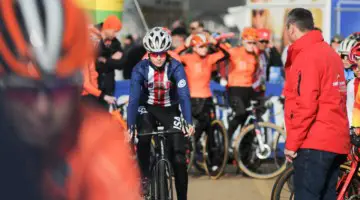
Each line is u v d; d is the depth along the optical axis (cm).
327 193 1066
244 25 2317
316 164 985
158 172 1182
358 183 1167
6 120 432
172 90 1315
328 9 2197
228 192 1720
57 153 450
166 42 1228
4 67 429
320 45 998
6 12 426
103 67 1883
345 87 1023
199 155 1988
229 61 2022
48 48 436
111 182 525
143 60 1294
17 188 427
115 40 1911
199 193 1705
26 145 435
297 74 977
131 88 1256
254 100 1991
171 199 1193
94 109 515
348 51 1480
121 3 1981
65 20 441
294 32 1017
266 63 2123
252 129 1934
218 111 2106
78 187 474
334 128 983
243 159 1948
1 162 428
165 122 1298
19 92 433
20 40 430
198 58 1912
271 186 1811
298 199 1014
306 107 955
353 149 1154
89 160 492
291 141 980
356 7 2205
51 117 441
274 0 2266
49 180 441
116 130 558
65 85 449
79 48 448
